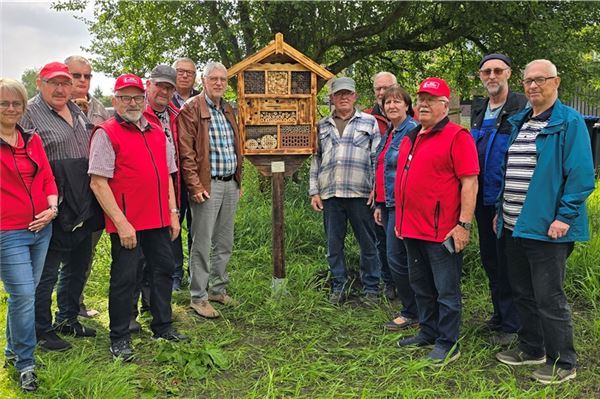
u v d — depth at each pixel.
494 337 4.15
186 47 7.96
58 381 3.39
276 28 7.47
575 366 3.62
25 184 3.35
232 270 5.89
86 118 4.02
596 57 8.80
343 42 8.20
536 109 3.51
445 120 3.75
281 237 5.17
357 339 4.38
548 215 3.36
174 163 4.21
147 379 3.63
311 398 3.42
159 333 4.19
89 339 4.25
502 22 7.58
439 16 8.05
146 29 8.26
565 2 7.93
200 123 4.57
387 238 4.48
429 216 3.74
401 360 3.90
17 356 3.42
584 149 3.27
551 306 3.47
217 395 3.50
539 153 3.38
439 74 10.04
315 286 5.37
